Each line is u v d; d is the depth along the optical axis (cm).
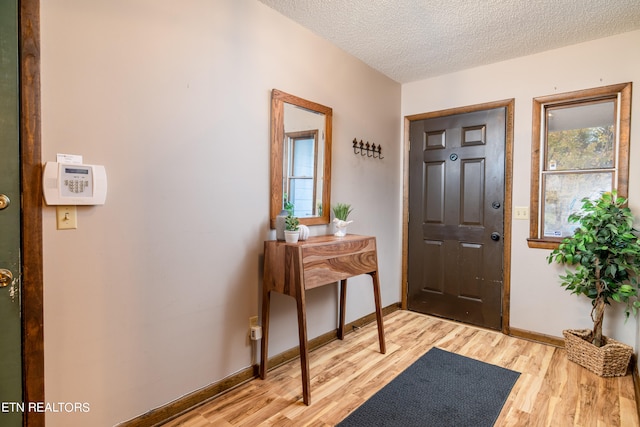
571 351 236
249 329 209
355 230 296
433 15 220
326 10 216
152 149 160
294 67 232
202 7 178
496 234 294
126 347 155
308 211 246
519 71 283
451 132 321
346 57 278
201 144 180
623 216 220
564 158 267
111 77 146
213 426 165
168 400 170
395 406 183
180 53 170
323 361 235
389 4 209
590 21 224
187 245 176
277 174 220
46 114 129
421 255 342
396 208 349
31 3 125
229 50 192
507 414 176
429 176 335
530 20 224
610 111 249
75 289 139
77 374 141
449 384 205
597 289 226
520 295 282
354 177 292
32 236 128
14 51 123
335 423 168
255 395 192
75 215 138
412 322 316
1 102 121
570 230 264
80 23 137
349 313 292
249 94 204
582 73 255
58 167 131
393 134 342
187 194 175
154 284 164
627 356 212
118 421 153
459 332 291
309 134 244
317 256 199
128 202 153
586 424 168
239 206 201
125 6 150
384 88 327
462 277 315
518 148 283
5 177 123
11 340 126
